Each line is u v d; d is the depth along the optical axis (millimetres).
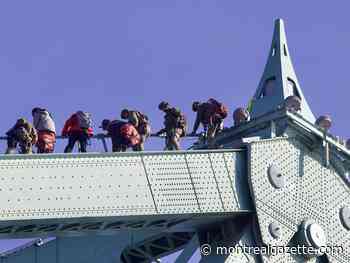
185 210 76750
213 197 77812
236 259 77750
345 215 83750
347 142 85125
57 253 91562
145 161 76562
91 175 74812
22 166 73438
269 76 89125
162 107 82938
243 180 79375
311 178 82812
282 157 81562
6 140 75938
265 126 82625
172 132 82500
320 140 83500
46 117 78000
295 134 82688
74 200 73938
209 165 78500
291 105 82625
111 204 74812
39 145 77438
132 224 76438
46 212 73188
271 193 80125
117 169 75562
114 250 88625
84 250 90375
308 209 82000
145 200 75688
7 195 72688
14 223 72625
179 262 79812
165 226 78062
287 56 89625
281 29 89938
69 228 74938
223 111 83812
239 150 79875
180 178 77125
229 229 78938
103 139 80500
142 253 87688
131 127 79750
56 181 73875
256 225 78875
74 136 79625
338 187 84188
